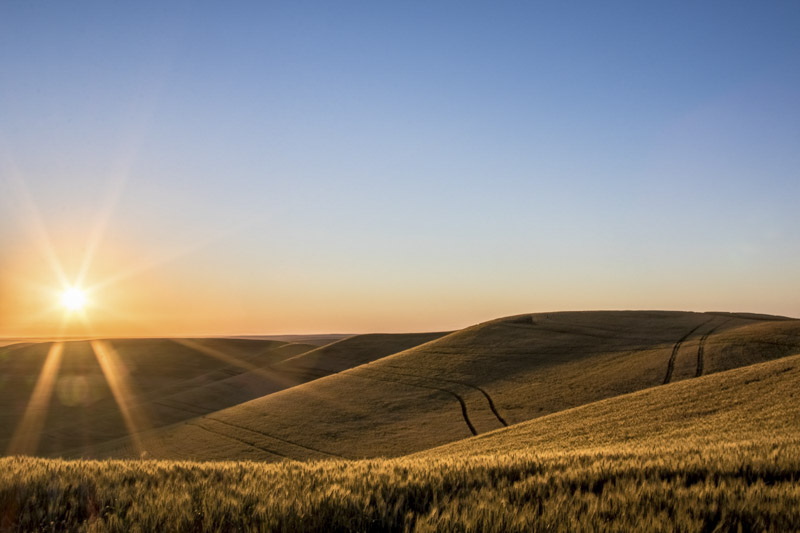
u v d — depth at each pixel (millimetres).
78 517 5234
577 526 4477
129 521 4836
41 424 81938
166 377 123938
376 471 7625
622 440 25609
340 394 74125
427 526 4469
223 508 5074
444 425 55562
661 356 68500
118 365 132125
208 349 155500
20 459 9141
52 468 7590
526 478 6828
